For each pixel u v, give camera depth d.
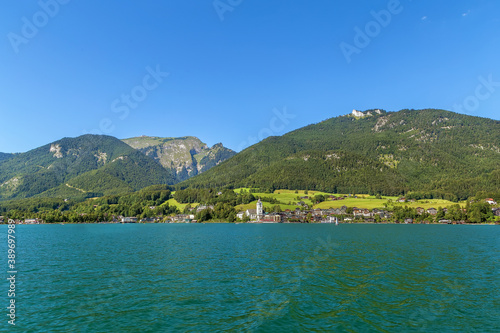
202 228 192.75
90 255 73.81
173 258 68.94
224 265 60.31
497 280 47.34
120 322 31.72
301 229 172.00
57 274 52.69
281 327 30.20
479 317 32.62
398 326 30.42
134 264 61.69
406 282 46.25
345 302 37.31
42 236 134.50
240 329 29.83
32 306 36.50
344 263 61.47
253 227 199.00
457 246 87.50
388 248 83.69
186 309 35.28
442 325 30.61
